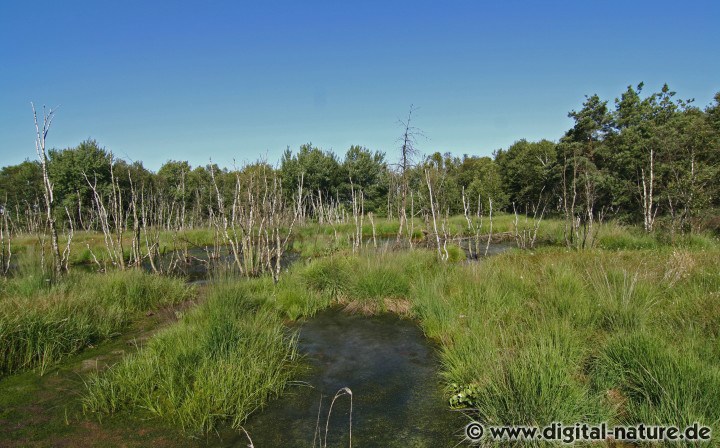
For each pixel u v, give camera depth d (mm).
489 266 9062
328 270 9516
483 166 42812
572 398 3828
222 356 5207
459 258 13344
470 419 4324
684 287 6910
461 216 25969
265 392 4875
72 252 15102
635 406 3943
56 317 6379
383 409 4641
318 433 4195
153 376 5016
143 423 4375
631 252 11156
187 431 4238
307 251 15500
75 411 4586
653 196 18156
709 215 14234
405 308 8055
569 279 7445
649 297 6379
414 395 4930
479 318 6379
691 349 4316
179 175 33906
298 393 5055
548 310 6344
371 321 7668
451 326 6508
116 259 12117
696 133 16688
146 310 8398
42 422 4367
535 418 3711
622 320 5660
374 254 10109
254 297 8141
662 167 17047
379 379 5371
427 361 5867
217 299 7344
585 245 13453
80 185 26031
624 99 25219
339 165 36688
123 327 7359
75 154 26281
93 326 6777
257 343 5762
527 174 34406
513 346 5266
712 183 14641
